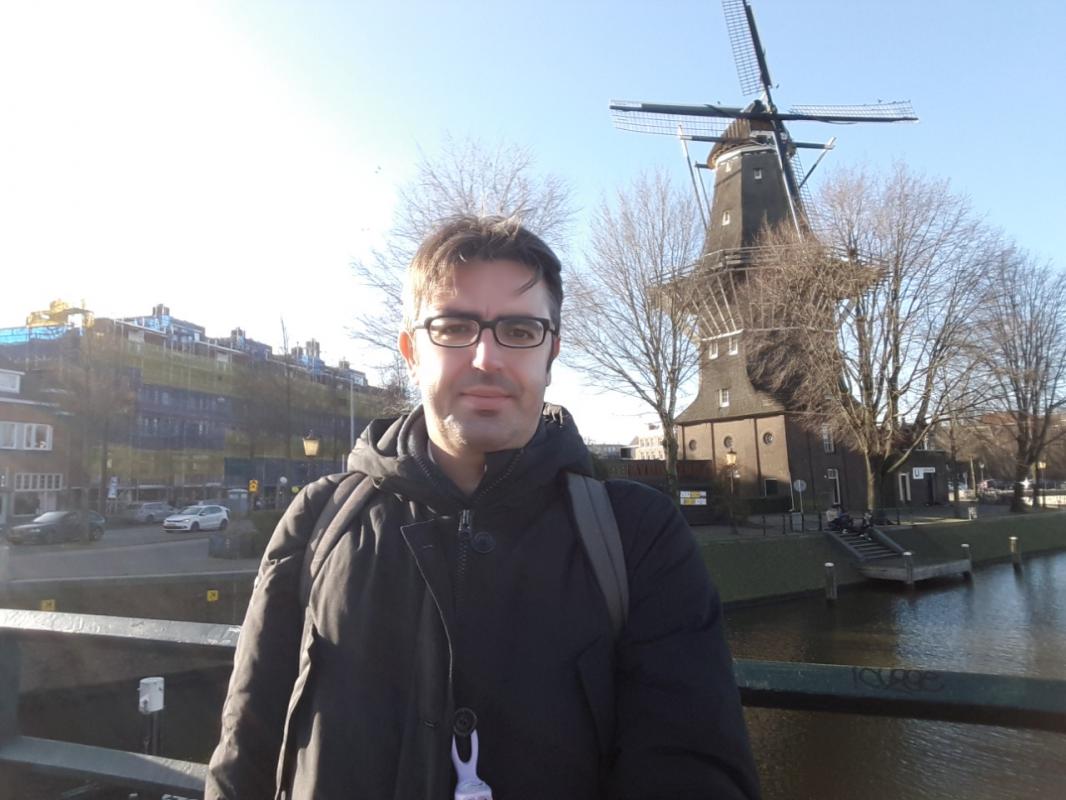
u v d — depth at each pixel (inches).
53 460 1685.5
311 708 48.3
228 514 1379.2
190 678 466.3
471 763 44.2
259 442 1834.4
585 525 49.9
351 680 47.6
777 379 1162.6
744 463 1617.9
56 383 1611.7
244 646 54.1
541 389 53.2
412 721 45.9
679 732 43.9
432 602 48.3
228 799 50.6
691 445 1756.9
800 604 925.8
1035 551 1350.9
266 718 51.7
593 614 47.6
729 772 43.8
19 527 1071.6
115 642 70.4
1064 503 2073.1
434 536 50.1
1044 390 1524.4
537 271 54.2
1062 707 46.9
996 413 1251.2
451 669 45.9
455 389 52.2
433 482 50.9
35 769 76.7
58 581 509.7
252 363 1769.2
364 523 53.2
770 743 323.0
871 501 1214.9
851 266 1041.5
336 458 1899.6
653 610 48.1
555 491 52.4
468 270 53.2
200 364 2277.3
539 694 45.4
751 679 55.1
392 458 52.9
